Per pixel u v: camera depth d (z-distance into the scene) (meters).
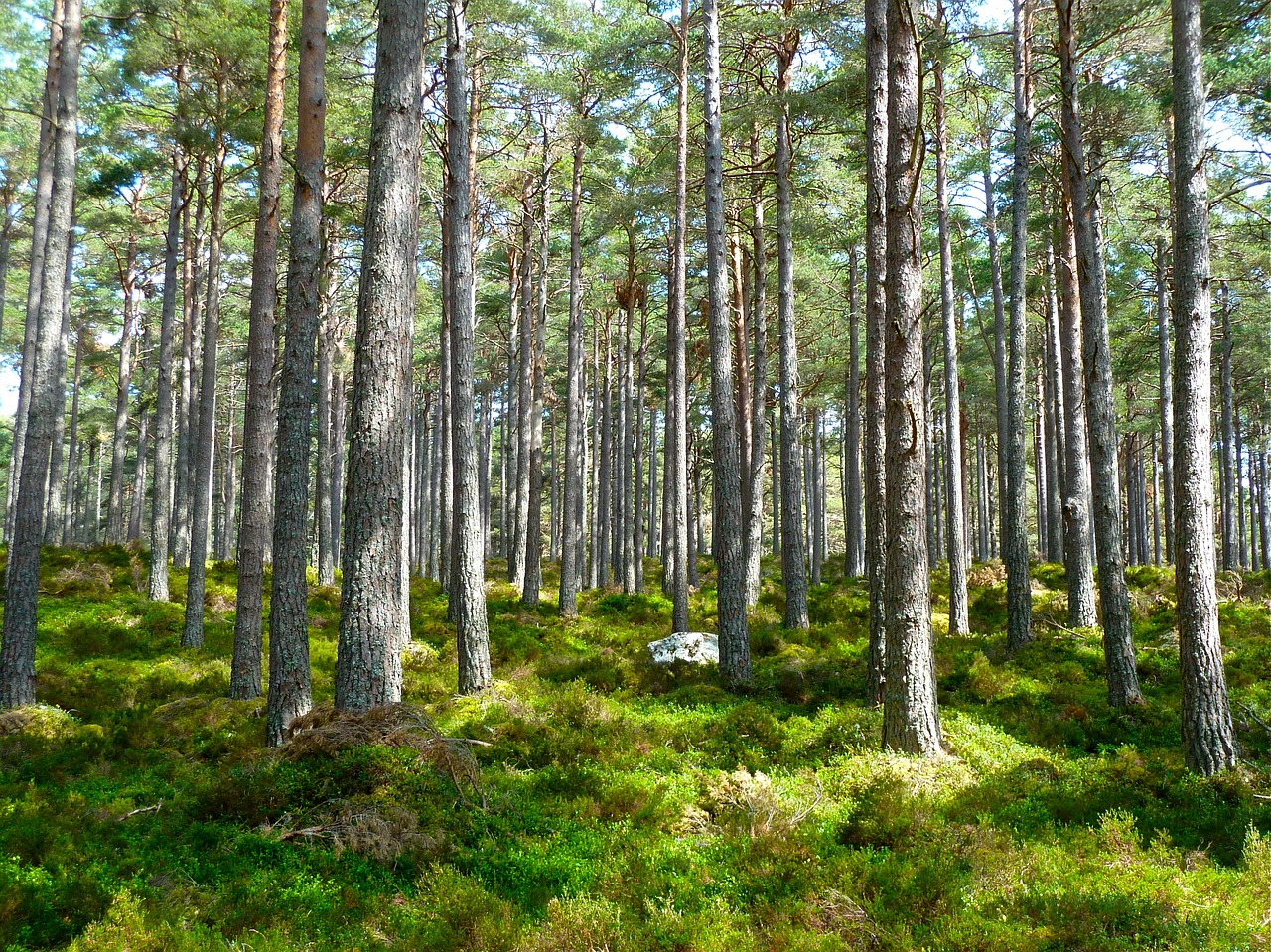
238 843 6.13
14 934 4.73
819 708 10.98
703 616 20.38
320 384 24.39
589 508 36.56
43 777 8.36
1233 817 6.83
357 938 4.85
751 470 20.08
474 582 12.41
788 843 6.07
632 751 8.97
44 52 19.84
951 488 17.80
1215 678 8.15
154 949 4.64
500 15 17.25
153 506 19.62
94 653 14.91
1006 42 16.20
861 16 15.84
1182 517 8.45
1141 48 14.95
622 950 4.66
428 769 7.02
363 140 18.05
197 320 26.50
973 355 29.80
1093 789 7.38
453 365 13.33
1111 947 4.53
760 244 20.20
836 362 31.38
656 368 38.06
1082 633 14.55
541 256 23.28
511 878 5.71
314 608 19.31
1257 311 26.77
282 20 12.52
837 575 29.77
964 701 11.48
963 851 5.84
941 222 18.55
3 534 37.34
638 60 17.47
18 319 30.08
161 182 25.89
